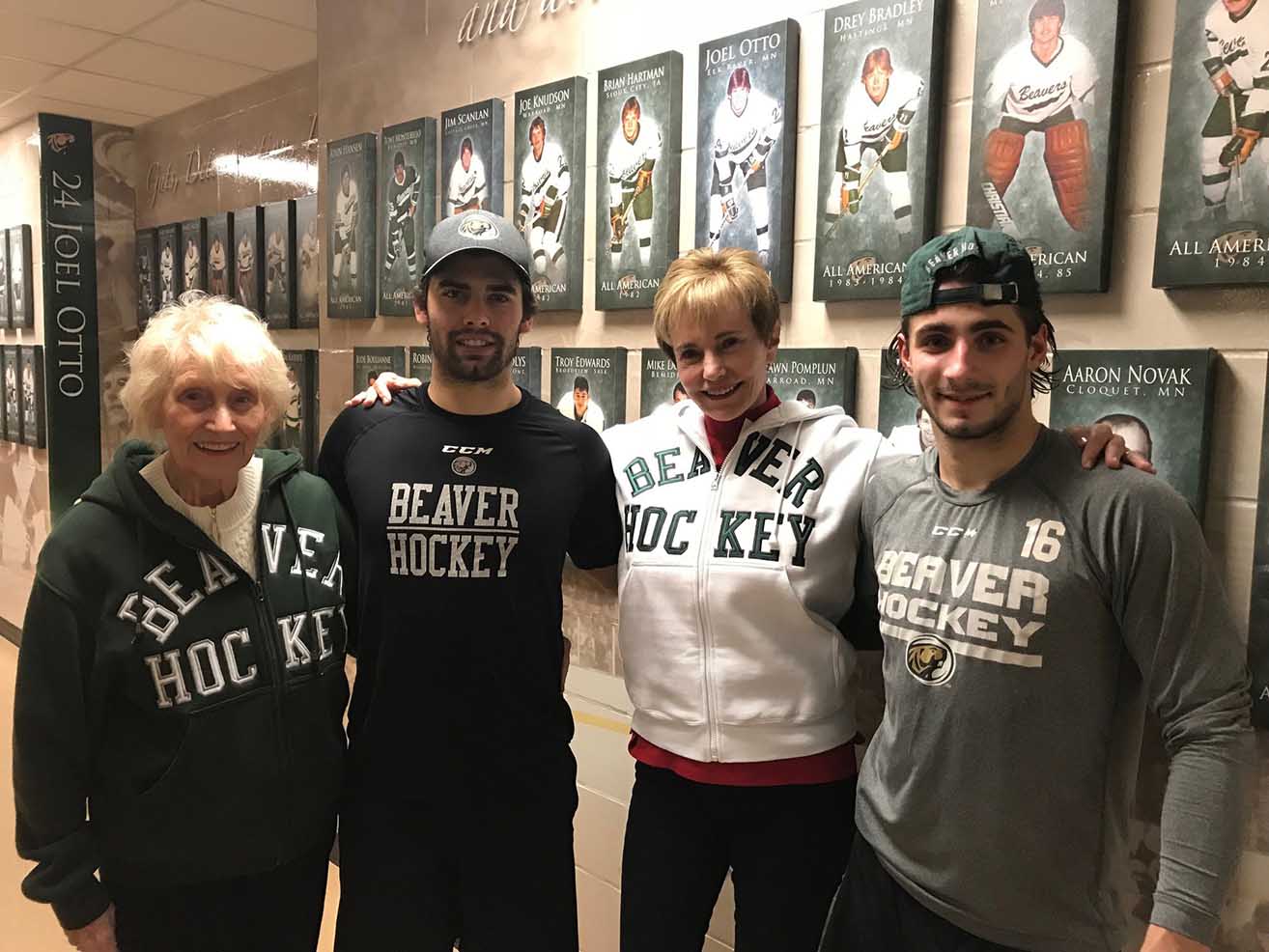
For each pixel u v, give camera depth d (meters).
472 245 1.31
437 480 1.36
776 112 1.53
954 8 1.35
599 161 1.82
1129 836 1.22
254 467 1.27
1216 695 0.93
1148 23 1.18
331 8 2.48
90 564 1.12
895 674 1.11
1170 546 0.94
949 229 1.37
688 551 1.33
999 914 1.03
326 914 2.19
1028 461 1.05
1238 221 1.10
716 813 1.32
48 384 4.15
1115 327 1.23
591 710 1.95
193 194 3.88
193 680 1.15
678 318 1.28
